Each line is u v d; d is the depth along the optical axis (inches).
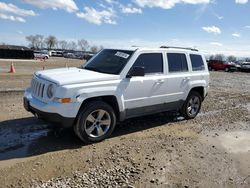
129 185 155.1
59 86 195.0
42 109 200.4
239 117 331.0
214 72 1423.5
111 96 221.9
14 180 153.8
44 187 148.5
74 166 174.6
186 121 297.4
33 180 155.0
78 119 205.0
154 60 256.2
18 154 188.5
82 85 203.2
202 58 313.3
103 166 176.6
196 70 301.6
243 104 425.4
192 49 306.8
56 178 158.7
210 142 234.8
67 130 240.8
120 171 171.0
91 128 212.8
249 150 220.8
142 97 242.8
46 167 171.2
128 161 185.8
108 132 223.0
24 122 258.7
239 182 167.2
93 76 213.5
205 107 378.9
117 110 228.7
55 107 194.1
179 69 281.0
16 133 229.5
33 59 2192.4
